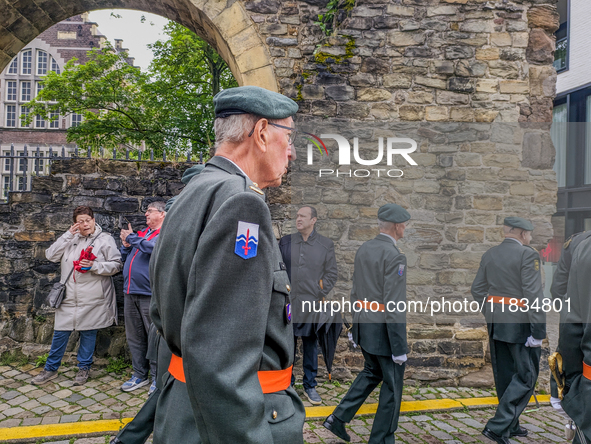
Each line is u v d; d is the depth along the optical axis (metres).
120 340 4.27
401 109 3.94
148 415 2.38
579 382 1.89
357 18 3.99
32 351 4.26
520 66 4.05
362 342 2.57
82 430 2.89
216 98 1.13
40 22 5.19
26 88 21.94
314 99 3.90
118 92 13.48
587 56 8.62
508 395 2.75
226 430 0.77
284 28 4.34
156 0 4.74
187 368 0.80
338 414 2.75
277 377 0.99
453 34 4.02
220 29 4.31
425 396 3.64
